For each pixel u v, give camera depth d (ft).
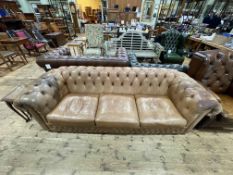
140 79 6.25
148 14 22.90
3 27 14.80
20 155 4.96
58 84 5.86
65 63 7.09
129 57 8.34
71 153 5.08
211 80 6.71
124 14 21.43
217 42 11.58
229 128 6.04
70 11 24.34
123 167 4.69
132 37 12.42
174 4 18.08
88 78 6.27
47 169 4.57
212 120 5.52
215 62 6.33
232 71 6.44
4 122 6.36
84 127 5.47
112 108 5.47
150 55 12.34
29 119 6.41
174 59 12.03
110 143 5.49
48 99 5.19
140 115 5.27
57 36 17.81
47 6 21.48
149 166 4.74
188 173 4.57
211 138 5.80
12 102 5.27
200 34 14.69
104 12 25.71
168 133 5.74
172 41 12.78
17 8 20.08
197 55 6.70
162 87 6.31
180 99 5.46
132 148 5.32
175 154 5.14
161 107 5.61
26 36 14.12
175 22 17.17
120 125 5.10
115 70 6.30
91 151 5.17
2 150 5.12
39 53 15.58
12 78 10.57
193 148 5.37
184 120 5.08
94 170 4.58
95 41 14.73
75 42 12.44
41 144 5.37
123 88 6.40
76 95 6.25
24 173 4.44
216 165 4.82
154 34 17.78
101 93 6.46
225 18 14.20
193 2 16.26
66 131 5.81
